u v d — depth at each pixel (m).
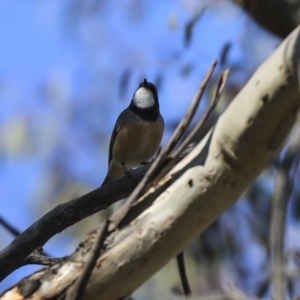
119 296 4.45
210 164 4.38
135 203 4.52
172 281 10.34
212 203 4.41
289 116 4.12
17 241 6.23
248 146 4.25
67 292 4.35
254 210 10.26
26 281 4.43
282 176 3.23
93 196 6.57
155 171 4.45
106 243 4.43
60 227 6.40
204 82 4.38
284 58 4.04
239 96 4.28
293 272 7.08
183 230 4.43
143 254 4.40
